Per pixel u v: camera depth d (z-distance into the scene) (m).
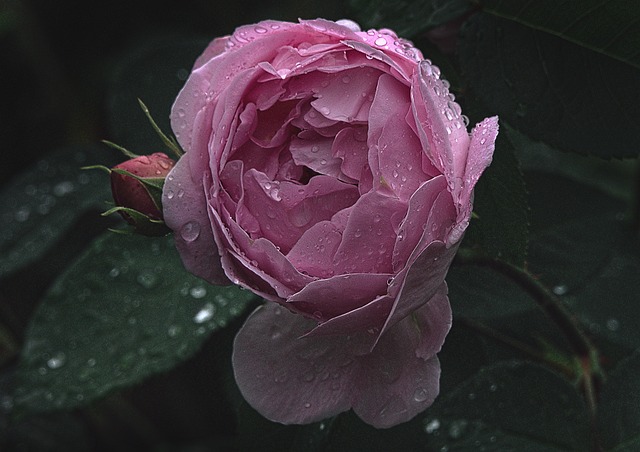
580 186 0.57
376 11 0.51
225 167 0.45
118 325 0.51
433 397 0.45
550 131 0.51
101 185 0.59
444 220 0.44
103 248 0.52
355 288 0.44
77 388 0.50
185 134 0.46
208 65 0.46
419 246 0.43
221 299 0.51
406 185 0.44
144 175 0.45
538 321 0.55
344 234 0.44
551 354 0.55
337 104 0.45
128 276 0.52
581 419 0.49
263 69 0.45
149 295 0.52
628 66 0.50
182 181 0.45
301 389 0.46
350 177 0.45
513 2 0.50
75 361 0.51
